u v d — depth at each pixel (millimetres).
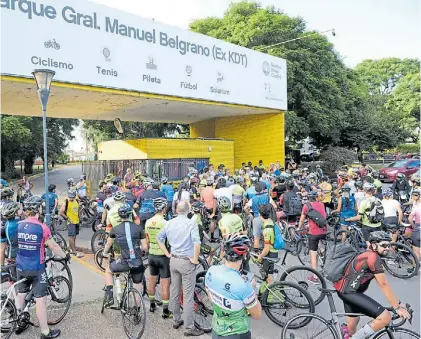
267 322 5289
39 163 51000
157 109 17984
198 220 7098
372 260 3887
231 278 3016
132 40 13062
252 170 15359
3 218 5410
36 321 5246
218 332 3072
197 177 13500
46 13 10930
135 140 17469
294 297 5168
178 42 14570
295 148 32375
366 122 32938
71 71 11492
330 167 27141
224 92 16469
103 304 5406
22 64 10484
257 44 24922
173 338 4793
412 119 42594
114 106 16594
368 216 7605
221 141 20062
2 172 32406
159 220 5320
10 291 4648
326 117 25641
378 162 38250
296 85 24500
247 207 8383
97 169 18688
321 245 7746
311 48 26359
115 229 4965
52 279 5438
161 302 5805
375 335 3900
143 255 6230
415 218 7355
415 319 5320
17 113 18609
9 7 10234
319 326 4633
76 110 17734
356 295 3996
